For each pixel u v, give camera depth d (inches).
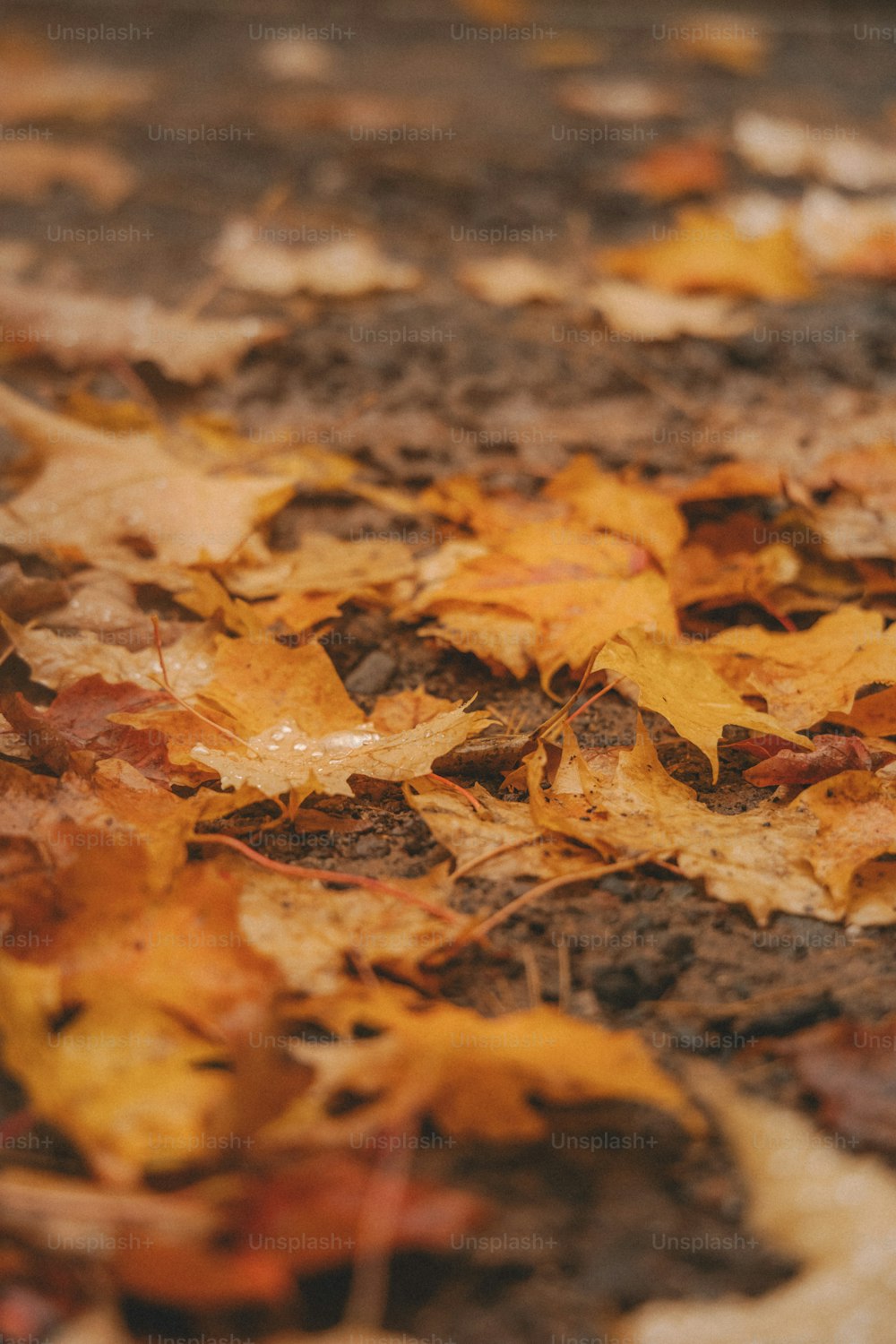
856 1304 48.2
